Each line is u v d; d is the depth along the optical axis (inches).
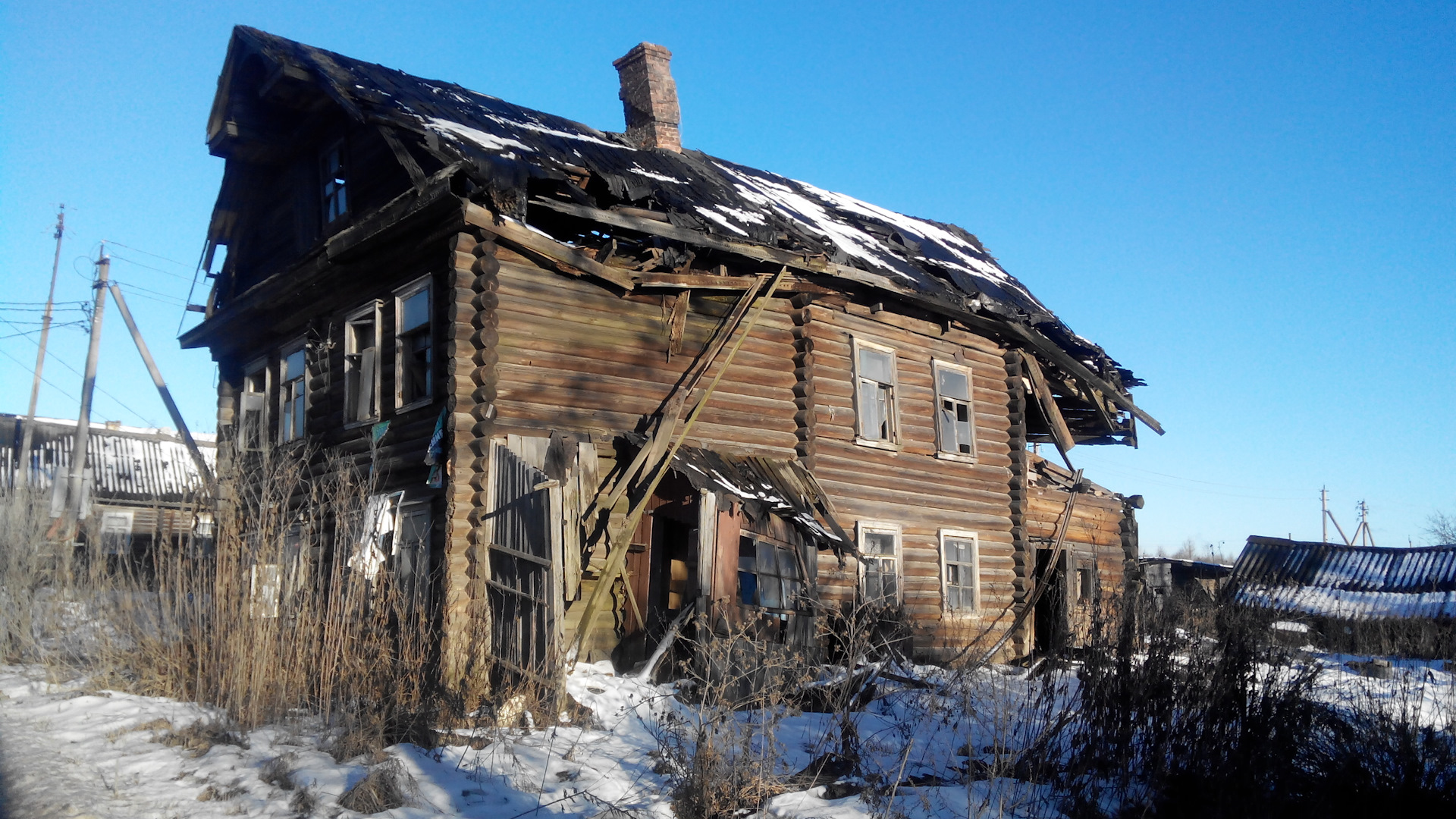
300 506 556.4
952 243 836.0
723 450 527.8
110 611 411.8
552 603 372.8
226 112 599.2
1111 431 786.2
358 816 244.4
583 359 488.4
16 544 458.9
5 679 402.9
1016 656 642.8
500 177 437.7
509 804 263.0
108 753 295.4
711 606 435.8
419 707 340.8
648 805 262.4
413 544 463.2
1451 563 1061.1
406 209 466.9
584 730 341.4
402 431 493.7
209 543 431.2
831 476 576.7
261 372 668.7
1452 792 270.4
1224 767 271.1
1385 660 408.8
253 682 339.9
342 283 559.8
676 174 604.4
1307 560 1166.3
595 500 458.9
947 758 311.9
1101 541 818.8
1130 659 295.4
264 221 669.9
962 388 679.1
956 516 652.1
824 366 588.7
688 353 530.6
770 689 357.7
